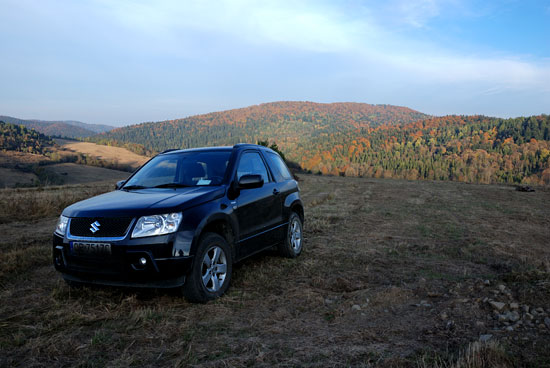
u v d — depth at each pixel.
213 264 3.83
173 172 4.66
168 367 2.41
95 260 3.44
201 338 2.86
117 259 3.36
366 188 26.28
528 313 2.99
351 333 2.91
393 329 2.97
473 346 2.43
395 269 5.05
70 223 3.64
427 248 6.50
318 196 19.22
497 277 4.14
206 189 4.13
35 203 10.72
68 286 4.15
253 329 3.04
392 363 2.34
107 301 3.69
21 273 4.82
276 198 5.27
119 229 3.42
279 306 3.61
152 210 3.48
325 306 3.61
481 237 7.60
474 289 3.81
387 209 12.62
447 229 8.55
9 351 2.66
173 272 3.38
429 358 2.39
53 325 3.11
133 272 3.34
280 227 5.32
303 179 46.16
